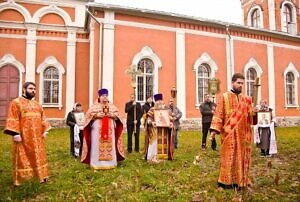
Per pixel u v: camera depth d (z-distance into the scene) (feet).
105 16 49.11
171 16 53.62
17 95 57.36
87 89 60.49
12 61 57.06
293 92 70.03
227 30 59.67
